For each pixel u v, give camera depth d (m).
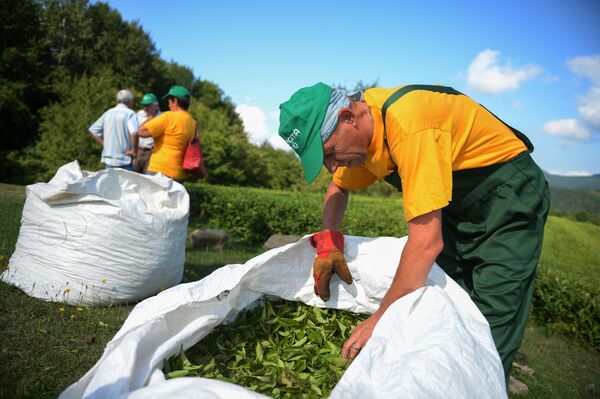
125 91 6.07
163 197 3.51
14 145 24.41
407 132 1.65
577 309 5.27
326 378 1.93
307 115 1.78
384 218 8.78
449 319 1.61
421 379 1.32
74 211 3.08
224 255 5.82
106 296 3.13
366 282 2.24
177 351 1.80
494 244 1.93
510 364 1.88
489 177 1.88
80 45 34.84
